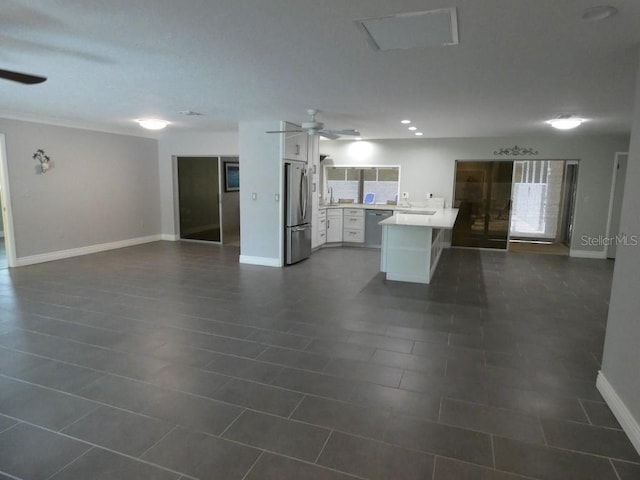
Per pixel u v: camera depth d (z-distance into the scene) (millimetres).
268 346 3363
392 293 4965
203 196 8461
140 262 6594
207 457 2041
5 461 1993
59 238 6641
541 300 4738
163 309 4262
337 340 3500
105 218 7461
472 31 2324
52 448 2092
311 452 2084
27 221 6121
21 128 5910
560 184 8984
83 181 6953
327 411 2445
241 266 6418
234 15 2154
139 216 8234
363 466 1988
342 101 4422
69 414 2383
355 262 6852
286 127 6168
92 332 3611
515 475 1938
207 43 2605
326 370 2961
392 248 5551
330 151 8789
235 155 7934
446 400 2578
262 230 6473
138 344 3373
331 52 2746
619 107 4523
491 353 3270
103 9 2100
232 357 3152
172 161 8531
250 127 6312
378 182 8984
